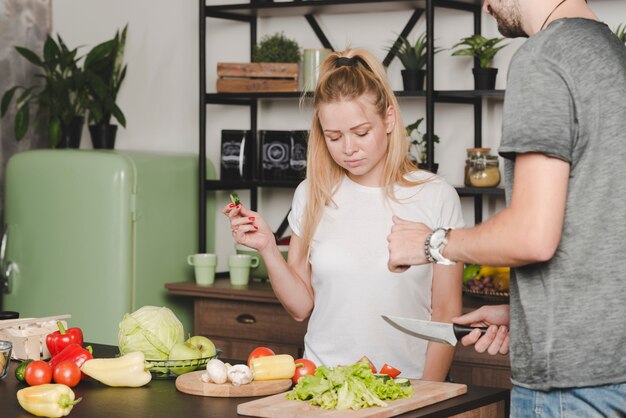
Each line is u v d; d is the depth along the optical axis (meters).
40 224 4.38
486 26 4.15
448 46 4.22
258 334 4.05
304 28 4.56
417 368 2.64
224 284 4.25
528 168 1.73
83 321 4.28
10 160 4.49
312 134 2.71
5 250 4.47
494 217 1.79
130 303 4.23
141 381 2.29
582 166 1.75
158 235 4.35
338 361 2.64
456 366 3.60
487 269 3.74
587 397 1.79
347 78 2.55
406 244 1.92
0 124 4.79
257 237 2.63
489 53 3.94
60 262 4.33
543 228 1.70
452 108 4.23
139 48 4.96
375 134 2.57
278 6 4.31
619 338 1.77
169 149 4.90
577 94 1.72
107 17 5.02
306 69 4.22
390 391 2.07
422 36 4.14
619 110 1.75
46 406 2.04
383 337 2.61
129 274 4.22
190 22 4.82
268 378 2.25
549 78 1.73
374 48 4.38
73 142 4.66
